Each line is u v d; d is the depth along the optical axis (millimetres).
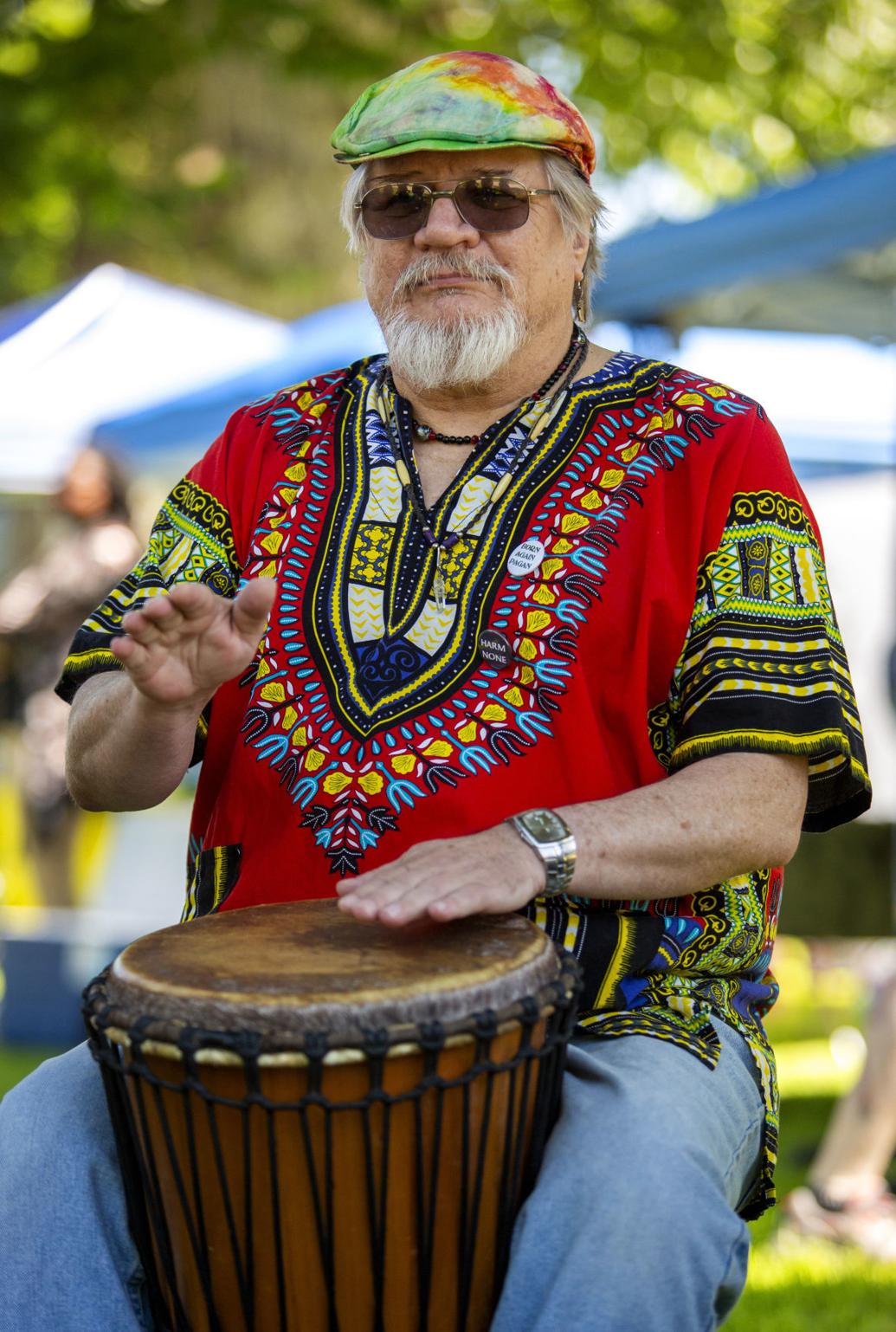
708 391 2037
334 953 1619
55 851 6172
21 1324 1675
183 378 8188
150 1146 1591
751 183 10133
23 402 8086
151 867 7020
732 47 8867
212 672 1730
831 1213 3518
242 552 2102
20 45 8531
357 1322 1561
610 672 1909
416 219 2084
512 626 1913
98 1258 1674
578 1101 1680
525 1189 1639
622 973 1848
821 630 1912
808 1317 3031
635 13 8648
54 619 6055
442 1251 1569
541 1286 1574
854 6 9273
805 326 6742
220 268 13148
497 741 1876
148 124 9586
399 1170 1530
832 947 6574
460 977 1539
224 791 1986
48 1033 5359
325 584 1997
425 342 2035
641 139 9648
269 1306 1557
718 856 1780
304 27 8281
